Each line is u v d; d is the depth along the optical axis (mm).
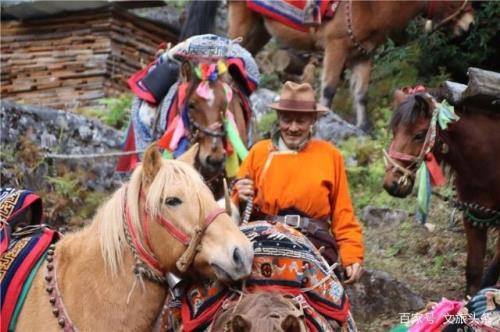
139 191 4652
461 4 11820
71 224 10055
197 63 8367
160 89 8906
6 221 4867
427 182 7285
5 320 4621
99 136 11039
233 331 4043
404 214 9641
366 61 12070
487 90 7215
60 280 4672
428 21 11961
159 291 4652
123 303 4602
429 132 7289
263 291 4566
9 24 14969
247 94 8883
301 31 12141
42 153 10367
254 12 12609
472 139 7316
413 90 7547
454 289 8258
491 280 7520
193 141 8234
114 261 4609
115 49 14555
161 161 4625
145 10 15398
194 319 4723
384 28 11828
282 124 5551
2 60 14898
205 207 4504
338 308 4797
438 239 9039
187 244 4488
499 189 7348
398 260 8914
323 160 5527
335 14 11875
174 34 15641
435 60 12820
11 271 4695
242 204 5543
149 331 4668
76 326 4586
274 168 5508
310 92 5559
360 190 10500
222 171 8258
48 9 14477
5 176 9914
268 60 14328
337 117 11508
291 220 5379
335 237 5570
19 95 14742
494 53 12711
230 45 8781
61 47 14625
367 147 10945
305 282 4762
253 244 4793
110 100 13211
